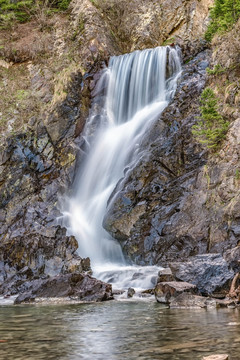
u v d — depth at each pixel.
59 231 13.46
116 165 16.28
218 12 17.64
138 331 4.96
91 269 12.12
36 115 18.80
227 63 14.98
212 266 8.37
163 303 7.81
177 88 16.88
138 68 19.52
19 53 23.11
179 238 11.43
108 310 7.06
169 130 15.04
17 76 21.92
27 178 16.86
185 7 22.61
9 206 16.25
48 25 24.56
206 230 11.05
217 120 12.78
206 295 7.91
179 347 4.02
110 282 10.90
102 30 21.92
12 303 8.91
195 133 12.54
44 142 17.89
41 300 8.82
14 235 14.65
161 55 19.08
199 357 3.62
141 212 12.88
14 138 17.77
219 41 16.81
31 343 4.43
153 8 23.44
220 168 11.75
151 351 3.91
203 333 4.67
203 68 17.38
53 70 21.03
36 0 25.91
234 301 7.25
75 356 3.81
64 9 25.75
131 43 23.02
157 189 13.28
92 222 15.03
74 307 7.63
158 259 11.60
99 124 18.72
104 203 15.26
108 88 19.98
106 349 4.05
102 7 23.50
